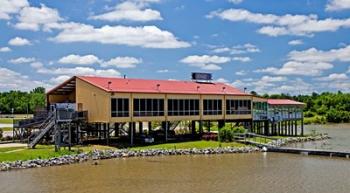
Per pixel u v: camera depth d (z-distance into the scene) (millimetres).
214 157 48719
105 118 52906
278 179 35125
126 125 71500
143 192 30641
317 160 46312
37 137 48000
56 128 46938
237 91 69375
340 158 47844
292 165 42688
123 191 30922
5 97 133875
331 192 30391
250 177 36000
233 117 66750
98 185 32812
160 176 36469
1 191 30922
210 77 72500
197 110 62125
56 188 31812
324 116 150500
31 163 40562
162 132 62812
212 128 85250
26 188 31766
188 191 30906
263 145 55406
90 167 40750
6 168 38938
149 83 61906
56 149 45812
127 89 55625
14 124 54625
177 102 59719
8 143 52125
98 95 53750
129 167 40938
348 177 35875
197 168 40750
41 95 140500
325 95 178250
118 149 49625
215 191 30844
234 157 48781
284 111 76438
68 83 57531
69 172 38000
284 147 54969
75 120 50625
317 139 74625
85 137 59406
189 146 54094
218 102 64875
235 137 59438
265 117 72312
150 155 49375
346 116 143125
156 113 57312
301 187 31969
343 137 80125
